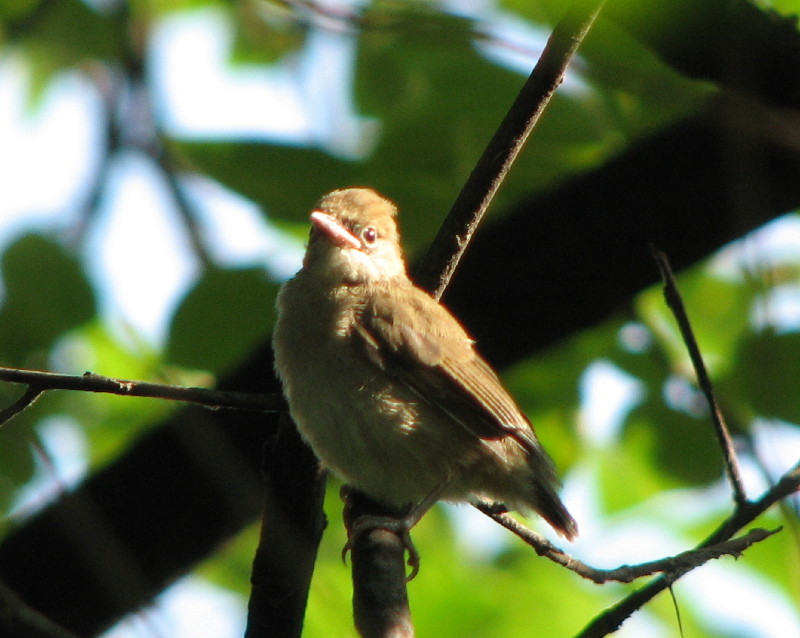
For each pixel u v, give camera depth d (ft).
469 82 37.76
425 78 38.99
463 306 33.71
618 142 37.42
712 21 28.48
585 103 37.86
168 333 35.53
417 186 37.58
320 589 39.73
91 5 45.88
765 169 31.48
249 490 32.32
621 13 28.68
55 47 46.34
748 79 29.30
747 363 36.58
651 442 40.32
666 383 40.45
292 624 26.76
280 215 36.99
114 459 34.40
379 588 23.39
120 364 39.17
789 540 39.47
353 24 34.04
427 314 32.86
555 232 33.35
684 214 32.76
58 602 32.45
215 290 35.70
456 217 26.55
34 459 36.52
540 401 42.37
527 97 25.40
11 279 36.19
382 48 39.11
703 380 27.63
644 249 33.04
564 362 41.83
